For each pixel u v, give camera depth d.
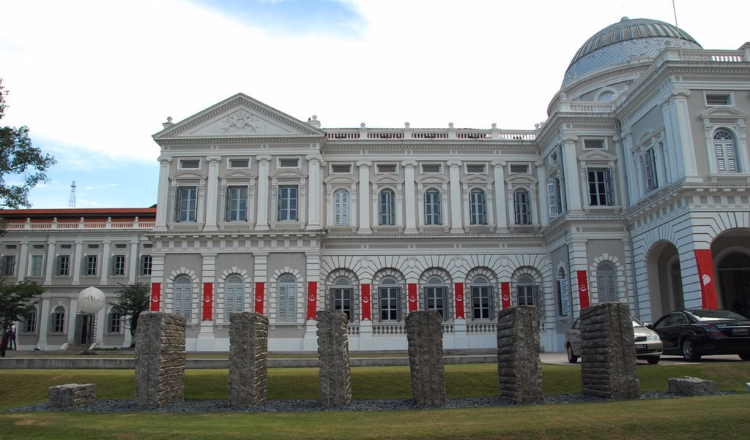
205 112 41.34
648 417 12.32
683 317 24.38
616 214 38.06
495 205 43.12
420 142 43.22
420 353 16.31
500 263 42.25
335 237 41.56
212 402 17.72
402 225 42.38
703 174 31.23
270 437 11.46
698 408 13.10
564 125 39.19
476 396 18.17
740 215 31.02
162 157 41.25
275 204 40.62
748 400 13.96
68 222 62.66
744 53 33.28
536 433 11.51
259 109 41.56
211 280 39.47
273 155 41.28
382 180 42.88
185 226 40.28
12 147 34.53
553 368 21.06
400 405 16.56
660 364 21.36
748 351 22.41
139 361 16.89
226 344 38.72
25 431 12.84
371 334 40.59
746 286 36.47
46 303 60.72
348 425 12.63
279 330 38.97
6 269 61.47
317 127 41.94
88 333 59.38
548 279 42.12
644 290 36.00
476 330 41.28
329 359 16.59
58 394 16.70
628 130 37.94
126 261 61.34
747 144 31.86
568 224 38.16
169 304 39.34
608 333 16.33
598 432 11.52
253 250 39.84
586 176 38.59
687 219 31.09
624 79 44.44
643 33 46.66
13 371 22.39
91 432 12.44
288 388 18.97
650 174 35.22
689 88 32.34
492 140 43.66
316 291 39.31
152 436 11.86
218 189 40.88
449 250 42.25
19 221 63.88
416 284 41.62
